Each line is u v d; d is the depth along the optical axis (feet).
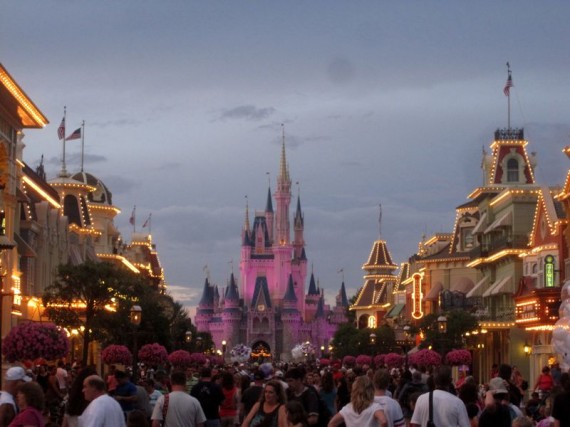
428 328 326.85
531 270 285.64
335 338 553.64
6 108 232.12
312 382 144.56
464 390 84.58
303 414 71.26
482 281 350.84
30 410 65.41
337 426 71.77
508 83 361.30
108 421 66.85
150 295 305.94
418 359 209.77
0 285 122.83
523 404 144.66
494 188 361.71
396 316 540.52
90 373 75.72
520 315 280.10
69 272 247.91
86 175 456.04
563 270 259.39
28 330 126.41
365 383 70.85
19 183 258.37
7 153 238.07
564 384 77.25
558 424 67.36
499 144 370.73
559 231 261.85
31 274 276.21
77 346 316.60
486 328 317.01
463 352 237.66
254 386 102.63
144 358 212.02
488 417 78.02
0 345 130.93
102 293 248.32
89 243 377.71
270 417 78.89
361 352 465.06
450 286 407.44
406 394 111.65
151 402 115.65
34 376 127.75
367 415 70.28
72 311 248.52
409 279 469.98
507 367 100.73
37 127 251.80
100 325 248.73
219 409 108.37
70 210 369.50
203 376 101.81
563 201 257.14
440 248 435.53
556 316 252.42
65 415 75.56
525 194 324.60
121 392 93.66
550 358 268.41
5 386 77.97
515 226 324.60
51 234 296.51
